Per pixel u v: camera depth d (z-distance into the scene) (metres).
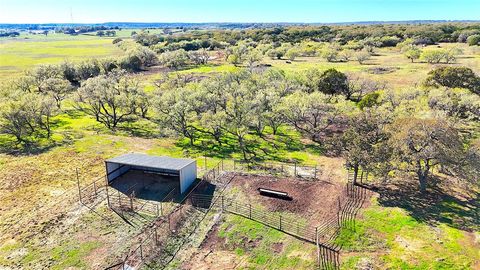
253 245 28.25
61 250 27.58
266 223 31.22
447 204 33.28
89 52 161.38
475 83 64.94
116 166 40.78
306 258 26.53
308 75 77.56
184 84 82.88
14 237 29.34
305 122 60.00
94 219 32.06
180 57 125.38
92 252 27.33
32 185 39.50
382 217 31.41
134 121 67.06
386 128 38.59
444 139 33.44
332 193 36.44
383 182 37.25
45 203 35.19
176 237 29.47
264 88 70.38
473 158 33.06
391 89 63.62
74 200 35.75
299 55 136.00
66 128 62.69
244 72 80.88
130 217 32.41
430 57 101.19
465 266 24.81
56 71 93.94
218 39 195.50
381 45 150.50
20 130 55.50
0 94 69.75
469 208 32.50
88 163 46.03
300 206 33.88
